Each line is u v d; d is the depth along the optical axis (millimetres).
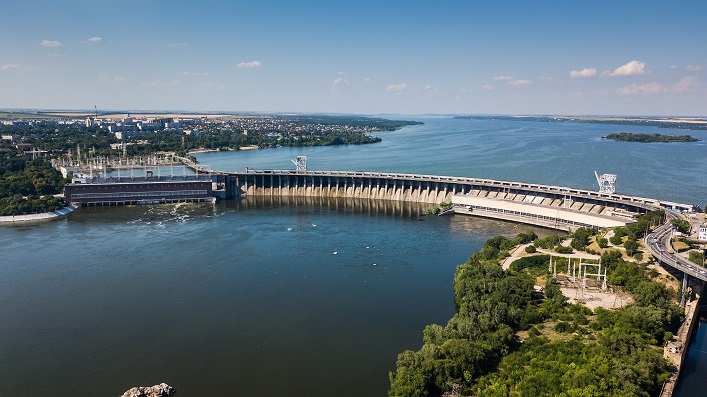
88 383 156500
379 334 186625
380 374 160750
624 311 171375
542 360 145625
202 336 185375
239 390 152500
